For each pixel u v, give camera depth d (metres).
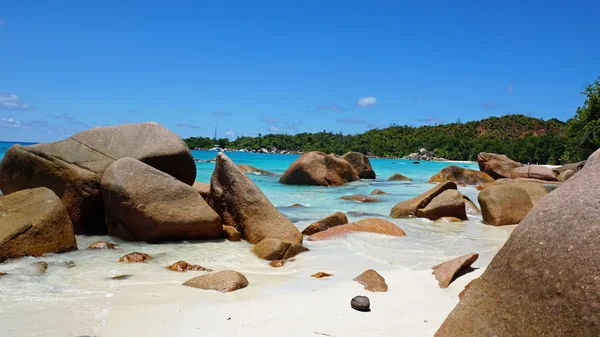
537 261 3.14
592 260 2.86
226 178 10.55
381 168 50.22
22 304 5.52
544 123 125.94
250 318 5.17
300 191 21.06
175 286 6.47
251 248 9.12
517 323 3.06
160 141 11.14
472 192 22.23
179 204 9.49
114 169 9.61
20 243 7.66
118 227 9.66
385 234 10.68
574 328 2.78
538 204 3.48
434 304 5.79
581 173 3.44
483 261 8.27
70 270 7.16
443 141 98.69
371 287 6.54
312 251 9.00
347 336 4.60
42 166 10.32
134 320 5.06
